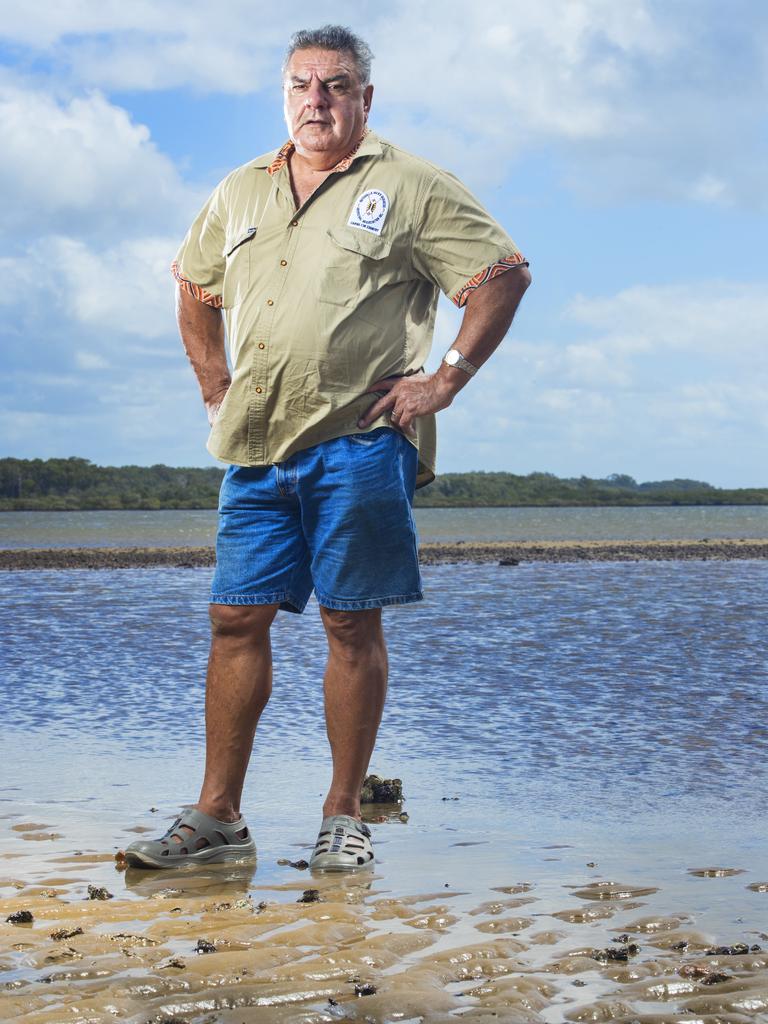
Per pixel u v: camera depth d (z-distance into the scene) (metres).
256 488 3.92
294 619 11.55
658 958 2.63
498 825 4.04
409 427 3.89
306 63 3.80
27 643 9.49
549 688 7.05
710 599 13.43
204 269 4.17
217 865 3.64
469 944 2.72
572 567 20.98
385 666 3.98
